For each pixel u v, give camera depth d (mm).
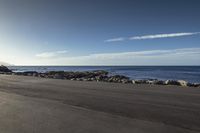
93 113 7520
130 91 13383
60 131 5613
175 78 41188
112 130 5660
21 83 19625
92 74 42812
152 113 7461
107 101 9820
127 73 61906
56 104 9188
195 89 14383
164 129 5727
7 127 5992
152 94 11992
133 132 5496
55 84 18469
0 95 11922
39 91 13586
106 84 18438
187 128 5812
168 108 8234
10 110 8094
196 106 8594
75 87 15828
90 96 11359
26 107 8617
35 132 5547
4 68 61906
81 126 6023
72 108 8359
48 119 6781
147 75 51625
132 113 7480
